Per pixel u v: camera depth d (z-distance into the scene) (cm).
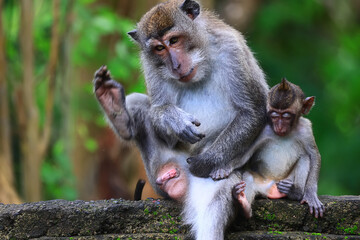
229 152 1053
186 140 1045
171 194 1027
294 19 2875
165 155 1118
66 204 979
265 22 2838
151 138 1138
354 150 2478
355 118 2719
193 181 1044
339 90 2744
